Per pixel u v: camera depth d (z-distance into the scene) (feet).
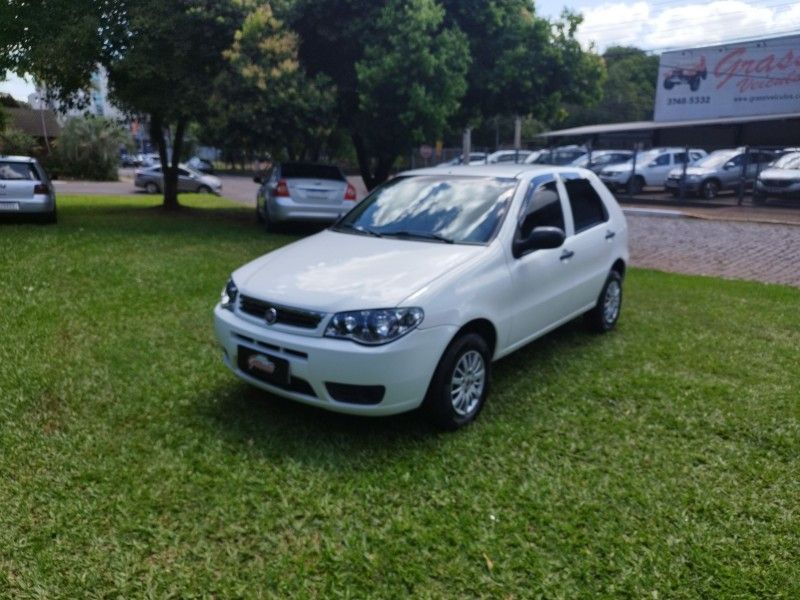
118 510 10.32
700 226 50.03
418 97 36.76
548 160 87.92
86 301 22.02
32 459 11.76
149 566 9.11
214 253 32.09
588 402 14.87
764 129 95.50
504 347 14.60
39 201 40.24
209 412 13.87
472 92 43.91
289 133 38.70
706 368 17.31
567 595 8.68
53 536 9.70
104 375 15.64
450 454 12.32
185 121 50.88
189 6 37.83
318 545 9.66
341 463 11.86
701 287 28.07
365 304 11.85
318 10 39.06
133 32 38.40
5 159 40.73
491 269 13.87
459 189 16.49
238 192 98.84
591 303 19.13
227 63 38.42
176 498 10.69
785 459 12.39
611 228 19.89
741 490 11.26
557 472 11.75
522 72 42.06
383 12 37.63
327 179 39.42
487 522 10.22
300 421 13.53
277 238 38.37
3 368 15.79
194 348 17.76
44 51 37.45
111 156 120.37
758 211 58.59
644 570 9.18
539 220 16.28
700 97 100.83
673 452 12.58
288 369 12.22
